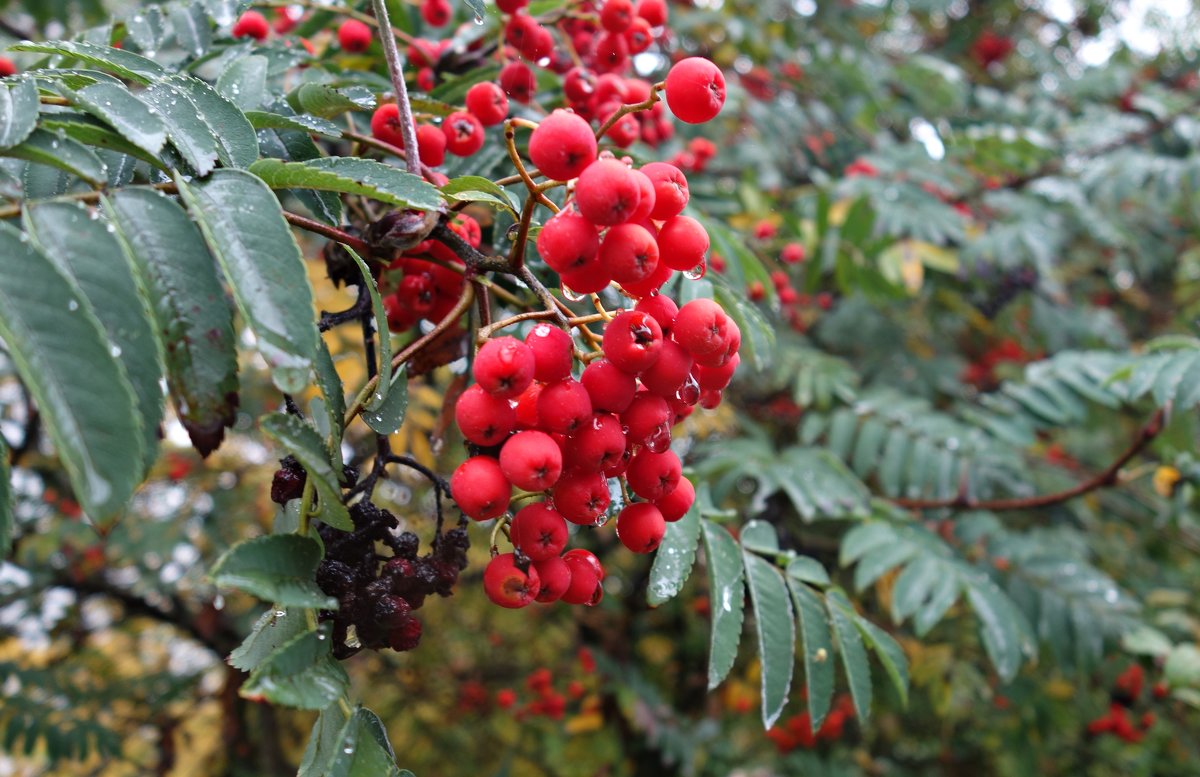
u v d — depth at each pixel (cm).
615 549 80
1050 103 71
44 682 51
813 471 40
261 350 15
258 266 15
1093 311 71
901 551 34
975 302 70
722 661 21
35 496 60
